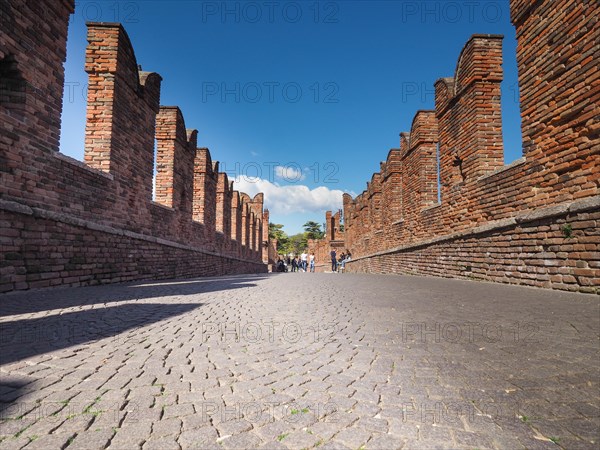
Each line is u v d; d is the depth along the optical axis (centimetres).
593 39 560
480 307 491
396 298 625
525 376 244
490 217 844
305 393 219
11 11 586
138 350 299
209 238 1789
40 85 645
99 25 894
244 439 167
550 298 528
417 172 1376
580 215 563
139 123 1026
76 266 724
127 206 952
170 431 172
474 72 921
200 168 1717
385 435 171
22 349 292
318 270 5266
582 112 581
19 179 596
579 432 174
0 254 545
